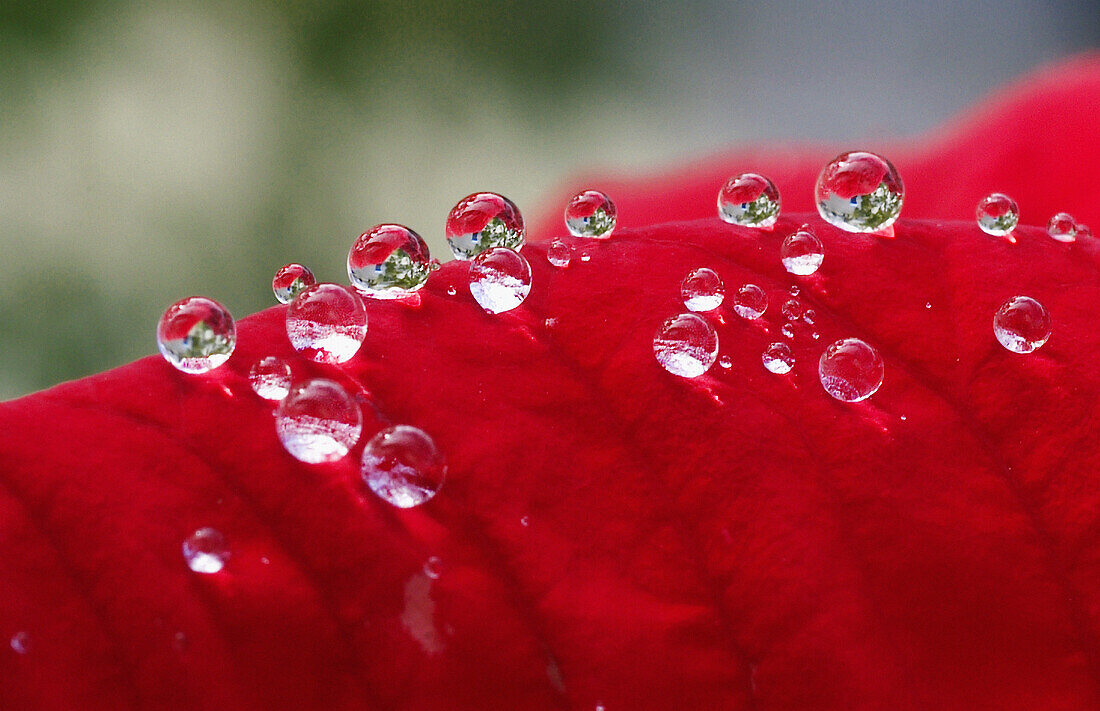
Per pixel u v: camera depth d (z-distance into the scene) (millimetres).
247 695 78
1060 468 82
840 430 82
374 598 79
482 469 80
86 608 78
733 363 83
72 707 77
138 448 80
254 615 78
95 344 259
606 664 79
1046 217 105
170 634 78
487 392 82
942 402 83
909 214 110
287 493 79
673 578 80
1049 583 81
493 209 93
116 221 274
